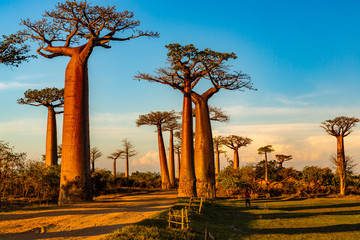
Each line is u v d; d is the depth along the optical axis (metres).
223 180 37.53
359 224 17.12
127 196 31.66
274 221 18.38
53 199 28.34
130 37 25.78
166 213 15.72
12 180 26.45
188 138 30.31
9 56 23.25
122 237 10.57
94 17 23.34
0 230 11.91
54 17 23.81
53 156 40.06
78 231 11.77
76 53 24.22
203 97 34.34
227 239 13.18
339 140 47.84
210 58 29.95
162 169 55.38
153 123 56.00
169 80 31.12
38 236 10.98
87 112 23.72
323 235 14.16
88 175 22.94
